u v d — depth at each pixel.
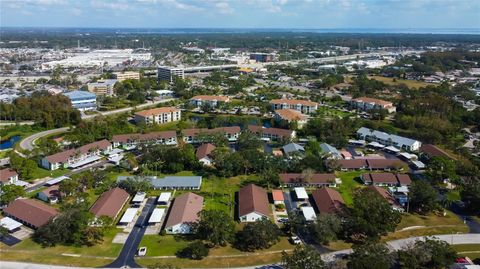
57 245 122.38
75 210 127.75
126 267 111.94
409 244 116.44
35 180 173.88
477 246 124.62
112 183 164.88
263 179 172.25
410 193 149.25
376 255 104.69
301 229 132.12
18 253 117.81
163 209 145.00
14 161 175.00
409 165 198.88
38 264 112.69
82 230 122.56
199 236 129.12
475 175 167.75
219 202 154.62
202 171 186.88
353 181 177.12
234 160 179.62
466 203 149.50
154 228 134.38
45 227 123.12
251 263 114.75
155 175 180.88
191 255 118.12
